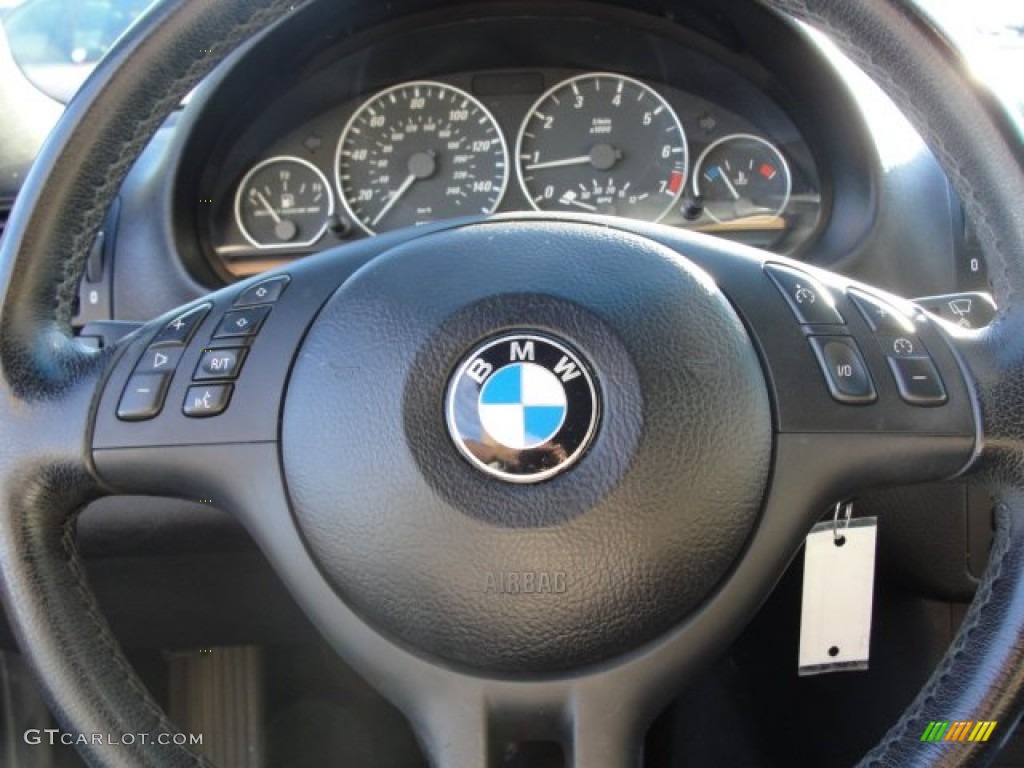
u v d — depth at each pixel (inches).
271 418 30.9
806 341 31.1
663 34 66.6
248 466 30.9
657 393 28.7
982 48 30.6
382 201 69.9
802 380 30.6
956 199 51.5
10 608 30.7
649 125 69.2
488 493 28.0
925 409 30.3
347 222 69.3
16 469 31.0
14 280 31.2
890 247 52.6
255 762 69.2
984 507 49.0
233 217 67.2
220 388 31.0
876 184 52.7
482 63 69.9
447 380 29.0
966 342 31.1
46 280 31.9
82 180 32.0
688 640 29.3
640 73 69.2
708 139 68.4
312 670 69.8
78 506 32.2
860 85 54.2
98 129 31.8
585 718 28.9
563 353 28.9
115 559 54.5
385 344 29.8
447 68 70.2
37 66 64.2
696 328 30.0
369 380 29.6
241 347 31.5
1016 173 30.0
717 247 32.9
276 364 31.3
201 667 69.5
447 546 28.1
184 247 56.2
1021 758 62.3
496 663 28.7
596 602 28.2
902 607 56.3
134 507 50.3
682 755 63.2
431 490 28.2
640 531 28.1
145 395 31.1
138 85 31.9
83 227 32.7
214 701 69.5
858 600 38.5
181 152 56.1
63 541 31.8
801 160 64.6
